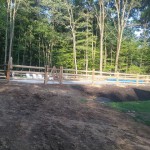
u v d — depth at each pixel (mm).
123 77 29406
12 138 9141
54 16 46906
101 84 25031
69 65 47250
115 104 17906
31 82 20344
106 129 11781
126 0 44312
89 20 46969
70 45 48125
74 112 13633
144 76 30812
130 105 18438
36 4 48438
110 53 51250
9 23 42250
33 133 9781
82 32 46375
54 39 47188
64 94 17422
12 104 12898
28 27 46000
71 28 46062
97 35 50438
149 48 51500
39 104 13742
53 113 12789
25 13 44719
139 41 54156
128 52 51219
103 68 47781
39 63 47375
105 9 46125
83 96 19156
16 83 18484
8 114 11328
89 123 12250
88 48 47156
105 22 48906
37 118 11414
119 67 50125
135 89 25703
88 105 15617
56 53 47469
